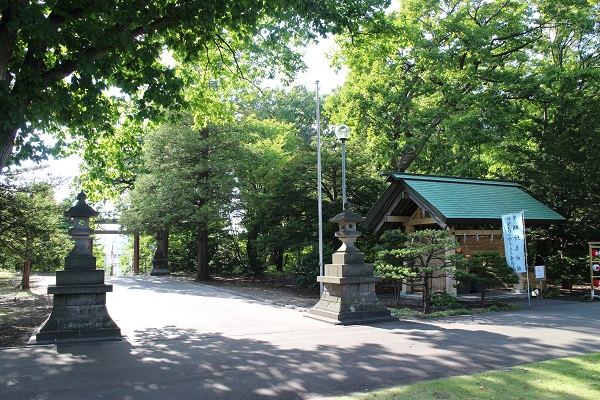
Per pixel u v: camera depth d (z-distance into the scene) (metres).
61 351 8.00
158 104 10.06
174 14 9.38
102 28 8.70
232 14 9.80
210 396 5.51
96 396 5.55
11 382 6.14
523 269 13.78
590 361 6.86
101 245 53.41
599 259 15.68
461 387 5.63
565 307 13.62
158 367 6.86
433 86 21.64
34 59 8.20
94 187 13.80
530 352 7.64
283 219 21.92
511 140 22.67
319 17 10.11
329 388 5.78
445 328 10.08
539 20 22.41
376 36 13.45
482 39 20.78
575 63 24.05
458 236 16.38
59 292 8.93
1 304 14.95
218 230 27.44
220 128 24.50
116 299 16.27
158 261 31.86
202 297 17.11
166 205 23.86
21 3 7.01
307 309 13.00
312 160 20.19
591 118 18.69
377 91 21.66
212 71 14.38
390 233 14.27
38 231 15.55
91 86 8.39
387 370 6.59
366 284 11.38
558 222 16.72
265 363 7.03
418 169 26.05
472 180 17.95
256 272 28.19
